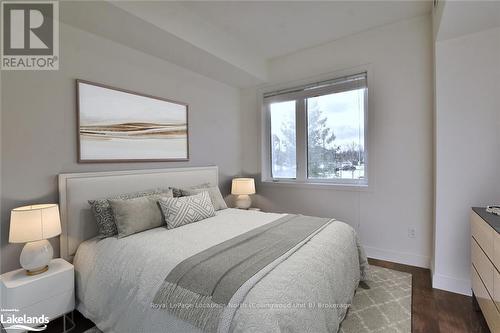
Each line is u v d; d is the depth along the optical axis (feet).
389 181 9.43
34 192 6.31
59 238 6.63
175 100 9.93
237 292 3.79
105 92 7.70
